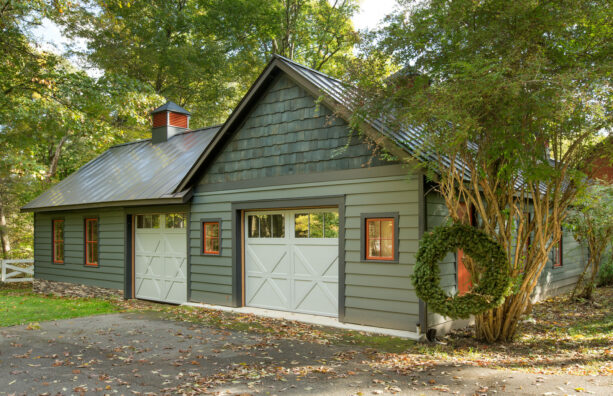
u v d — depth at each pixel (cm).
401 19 657
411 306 754
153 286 1222
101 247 1355
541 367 599
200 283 1086
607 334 812
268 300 980
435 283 680
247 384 524
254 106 997
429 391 496
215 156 1067
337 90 850
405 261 760
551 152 702
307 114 904
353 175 831
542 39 595
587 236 1145
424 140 667
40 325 859
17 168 1583
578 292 1321
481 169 662
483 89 549
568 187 699
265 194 964
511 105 573
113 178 1427
